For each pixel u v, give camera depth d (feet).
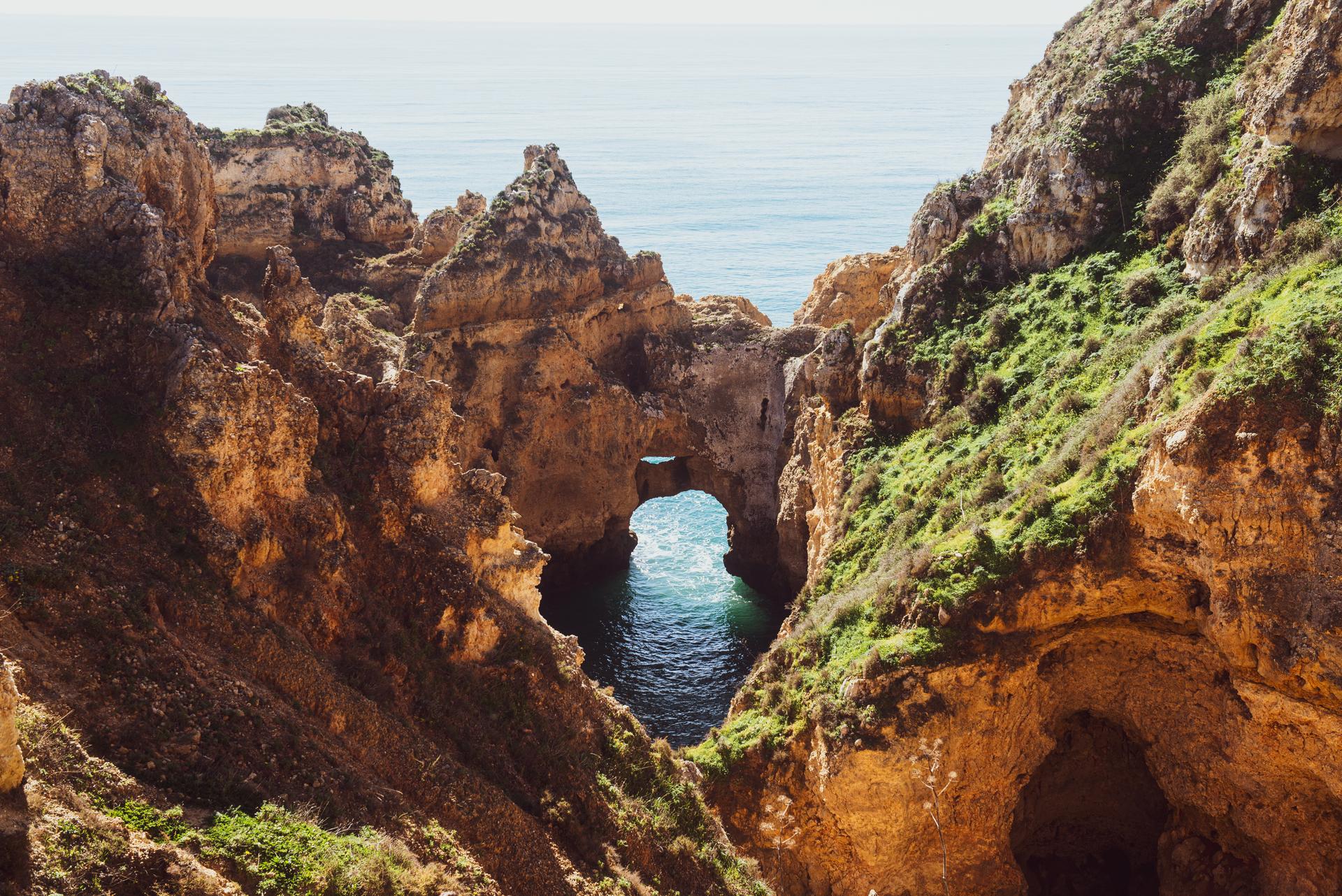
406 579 94.43
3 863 49.83
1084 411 135.03
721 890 96.53
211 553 78.69
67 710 62.13
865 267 251.39
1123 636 114.42
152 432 80.02
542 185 219.20
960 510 133.49
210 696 69.36
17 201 86.12
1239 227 136.05
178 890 54.65
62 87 91.40
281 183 248.32
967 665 111.96
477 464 204.54
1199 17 169.48
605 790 95.35
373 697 83.87
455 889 69.87
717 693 182.60
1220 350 110.63
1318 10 130.52
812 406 197.16
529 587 104.47
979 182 186.50
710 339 233.14
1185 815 116.98
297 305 97.66
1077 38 207.00
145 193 96.32
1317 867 104.37
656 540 247.91
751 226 644.27
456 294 203.82
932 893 114.21
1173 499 101.76
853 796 111.65
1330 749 97.19
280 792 66.95
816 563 167.02
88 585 69.72
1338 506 93.35
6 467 74.43
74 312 83.66
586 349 219.82
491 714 92.58
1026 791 125.59
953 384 164.25
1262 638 97.45
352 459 95.30
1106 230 164.04
